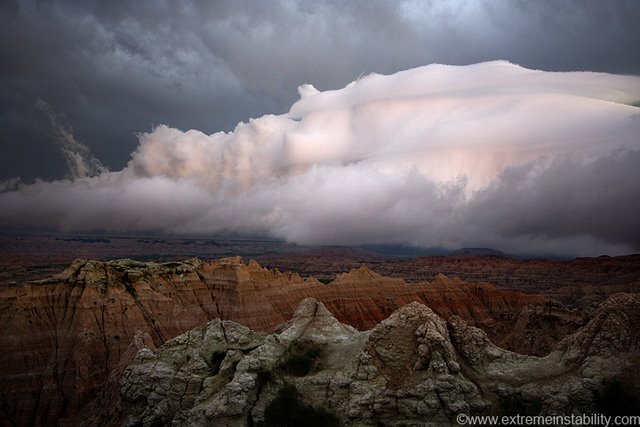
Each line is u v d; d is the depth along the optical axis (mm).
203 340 70188
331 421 57031
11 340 99125
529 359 59469
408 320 62031
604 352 55031
